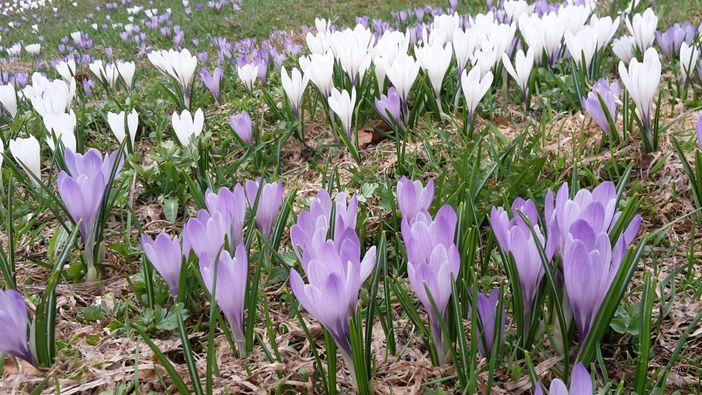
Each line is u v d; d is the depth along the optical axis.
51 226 0.73
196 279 0.58
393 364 0.53
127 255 0.65
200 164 0.77
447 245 0.48
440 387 0.48
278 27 2.13
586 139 0.75
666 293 0.57
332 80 0.87
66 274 0.65
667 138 0.73
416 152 0.76
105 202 0.63
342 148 0.84
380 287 0.60
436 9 1.65
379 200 0.71
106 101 1.09
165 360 0.48
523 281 0.49
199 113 0.77
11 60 2.27
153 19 2.42
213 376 0.53
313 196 0.75
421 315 0.57
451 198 0.63
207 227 0.54
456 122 0.82
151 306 0.58
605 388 0.46
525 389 0.50
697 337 0.54
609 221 0.47
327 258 0.43
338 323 0.46
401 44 0.94
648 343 0.45
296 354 0.54
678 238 0.63
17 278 0.65
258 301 0.59
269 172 0.82
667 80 0.90
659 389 0.46
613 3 1.23
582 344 0.46
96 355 0.55
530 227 0.46
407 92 0.81
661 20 1.24
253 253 0.62
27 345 0.53
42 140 0.89
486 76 0.76
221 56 1.53
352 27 1.92
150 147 0.90
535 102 0.89
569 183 0.70
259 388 0.52
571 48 0.85
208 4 2.71
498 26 0.94
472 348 0.48
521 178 0.67
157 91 1.14
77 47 2.30
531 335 0.51
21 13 3.13
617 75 0.97
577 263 0.43
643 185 0.68
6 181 0.78
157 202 0.76
